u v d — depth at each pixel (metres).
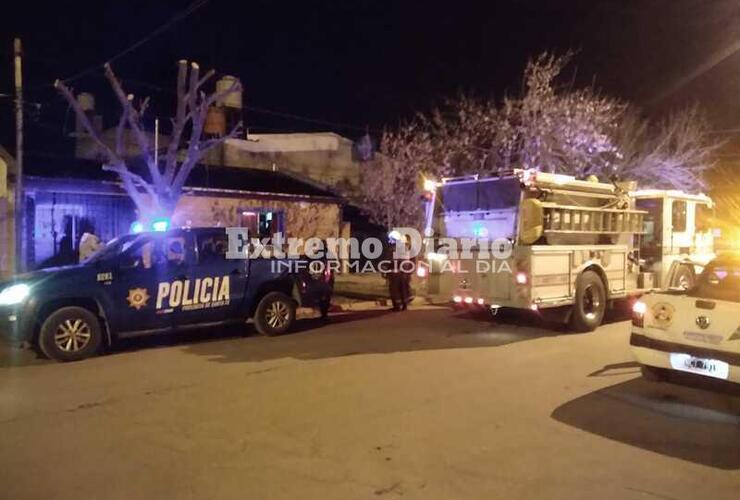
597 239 11.91
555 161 22.33
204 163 25.00
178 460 5.17
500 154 23.23
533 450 5.40
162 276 9.97
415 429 5.91
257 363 8.77
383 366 8.54
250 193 20.88
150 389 7.41
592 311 11.51
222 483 4.72
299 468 5.00
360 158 30.62
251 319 11.78
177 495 4.52
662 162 24.20
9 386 7.63
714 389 7.04
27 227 17.12
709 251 14.80
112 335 9.62
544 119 22.17
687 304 6.64
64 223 17.80
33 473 4.92
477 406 6.65
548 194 10.97
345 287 18.52
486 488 4.64
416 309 14.66
